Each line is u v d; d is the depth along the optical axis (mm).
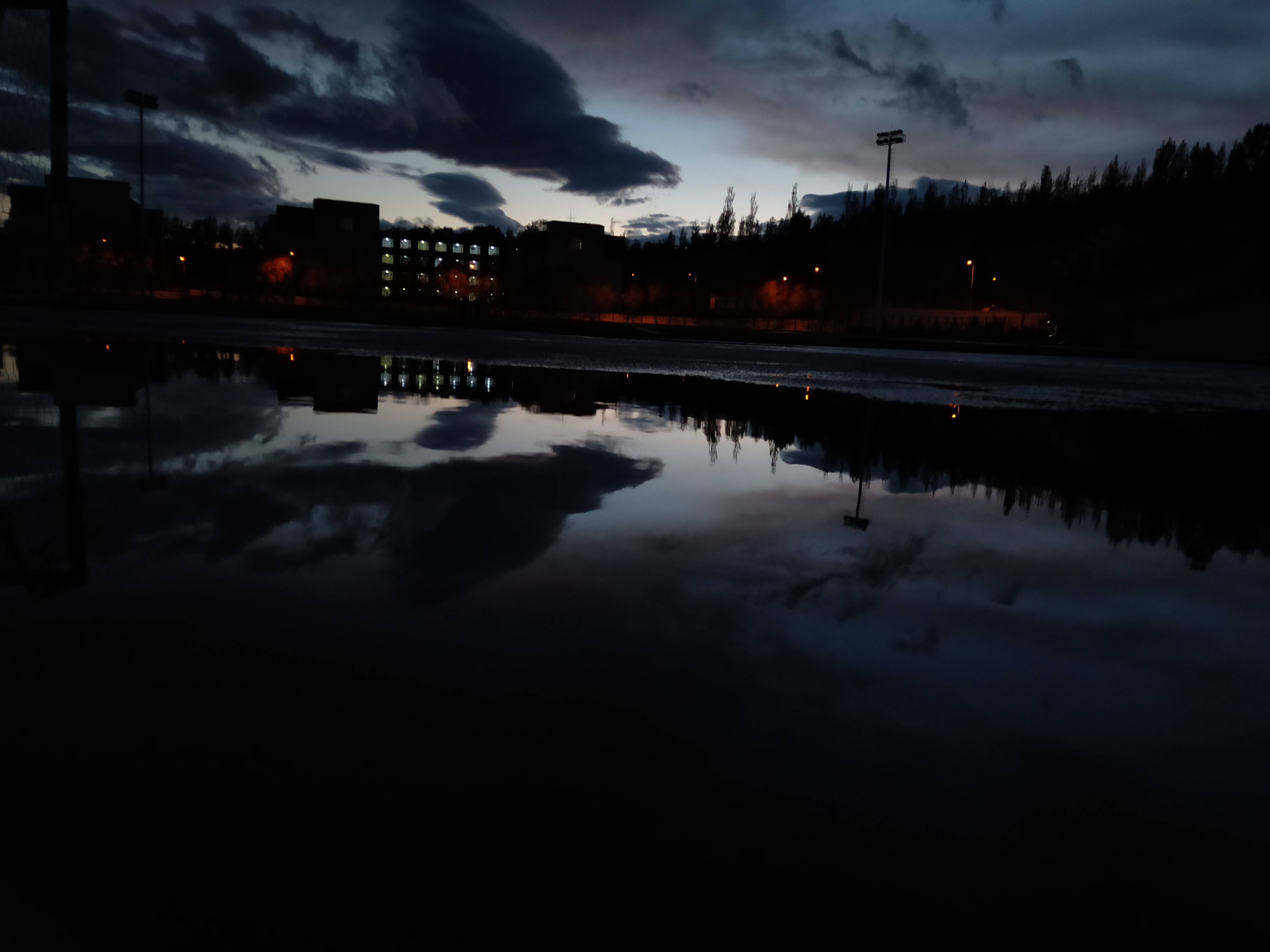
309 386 8258
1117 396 12180
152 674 1731
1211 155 91875
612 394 8984
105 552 2613
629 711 1660
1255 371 24734
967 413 8570
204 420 5691
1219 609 2492
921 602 2451
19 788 1301
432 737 1522
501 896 1117
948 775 1468
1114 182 101188
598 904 1109
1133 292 67875
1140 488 4594
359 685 1726
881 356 24891
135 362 10125
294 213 77938
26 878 1115
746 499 3859
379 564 2586
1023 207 101688
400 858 1183
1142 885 1188
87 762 1381
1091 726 1686
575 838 1244
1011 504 4047
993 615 2369
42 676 1702
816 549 3023
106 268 64500
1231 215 79750
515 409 7137
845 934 1066
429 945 1027
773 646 2049
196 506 3256
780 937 1058
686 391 9758
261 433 5234
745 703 1722
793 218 94062
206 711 1579
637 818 1301
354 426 5719
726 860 1210
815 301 75750
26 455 4270
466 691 1719
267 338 17031
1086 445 6395
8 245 27469
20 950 999
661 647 2006
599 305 73812
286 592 2289
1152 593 2639
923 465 5082
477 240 101125
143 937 1024
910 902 1136
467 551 2779
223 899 1095
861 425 7031
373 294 78562
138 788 1314
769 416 7445
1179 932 1096
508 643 1990
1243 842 1303
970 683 1880
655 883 1154
